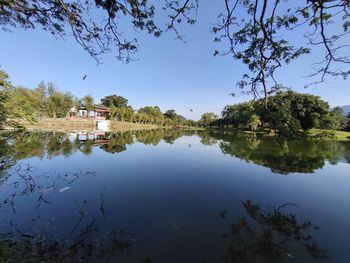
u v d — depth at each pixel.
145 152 16.67
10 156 12.20
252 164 12.90
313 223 5.63
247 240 4.72
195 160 13.88
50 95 40.44
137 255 4.04
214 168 11.70
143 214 5.77
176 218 5.63
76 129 36.72
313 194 7.81
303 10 3.74
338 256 4.25
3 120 18.11
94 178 8.97
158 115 93.38
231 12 4.12
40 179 8.26
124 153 15.67
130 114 62.66
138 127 64.06
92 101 46.59
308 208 6.58
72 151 14.93
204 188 8.21
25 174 8.77
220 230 5.11
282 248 4.47
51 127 35.88
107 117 57.19
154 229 5.01
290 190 8.21
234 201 6.99
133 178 9.25
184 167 11.78
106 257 3.93
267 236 4.91
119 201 6.62
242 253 4.25
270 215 6.03
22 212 5.50
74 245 4.21
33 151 14.12
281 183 9.07
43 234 4.52
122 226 5.08
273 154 16.56
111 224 5.14
